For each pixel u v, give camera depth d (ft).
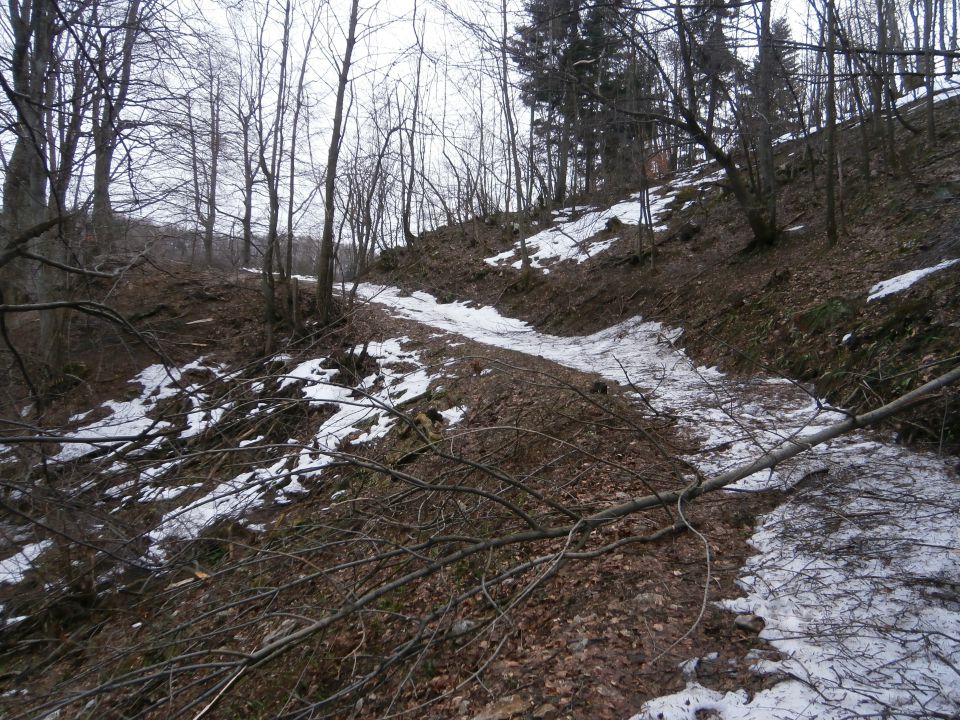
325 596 18.26
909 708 9.86
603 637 13.30
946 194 36.42
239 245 82.48
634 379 33.68
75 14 20.97
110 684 11.41
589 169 87.61
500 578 13.55
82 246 24.75
